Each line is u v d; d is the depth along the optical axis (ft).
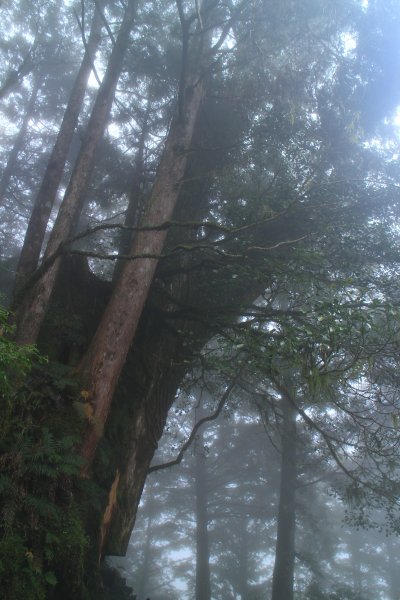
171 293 37.01
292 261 30.50
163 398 35.35
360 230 33.86
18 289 28.58
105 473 27.43
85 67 35.70
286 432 55.57
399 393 33.22
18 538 16.93
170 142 35.12
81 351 30.71
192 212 39.65
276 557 59.82
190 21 30.17
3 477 17.92
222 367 29.76
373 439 33.14
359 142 37.65
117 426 31.71
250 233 34.73
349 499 39.32
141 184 46.60
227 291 36.86
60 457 19.74
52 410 23.40
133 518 30.68
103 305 34.88
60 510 19.52
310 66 36.45
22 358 15.38
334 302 24.44
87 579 22.82
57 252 25.03
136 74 43.65
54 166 32.48
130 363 34.12
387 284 31.45
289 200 34.27
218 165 39.14
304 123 36.55
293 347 24.09
